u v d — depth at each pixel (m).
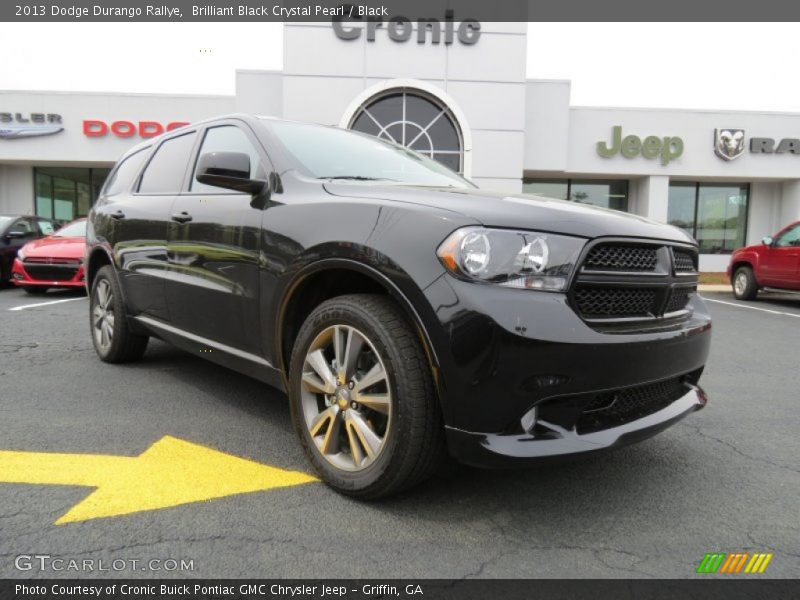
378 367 2.14
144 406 3.40
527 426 1.99
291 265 2.45
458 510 2.24
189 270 3.20
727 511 2.31
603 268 2.11
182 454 2.71
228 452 2.75
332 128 3.43
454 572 1.85
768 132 17.30
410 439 2.05
